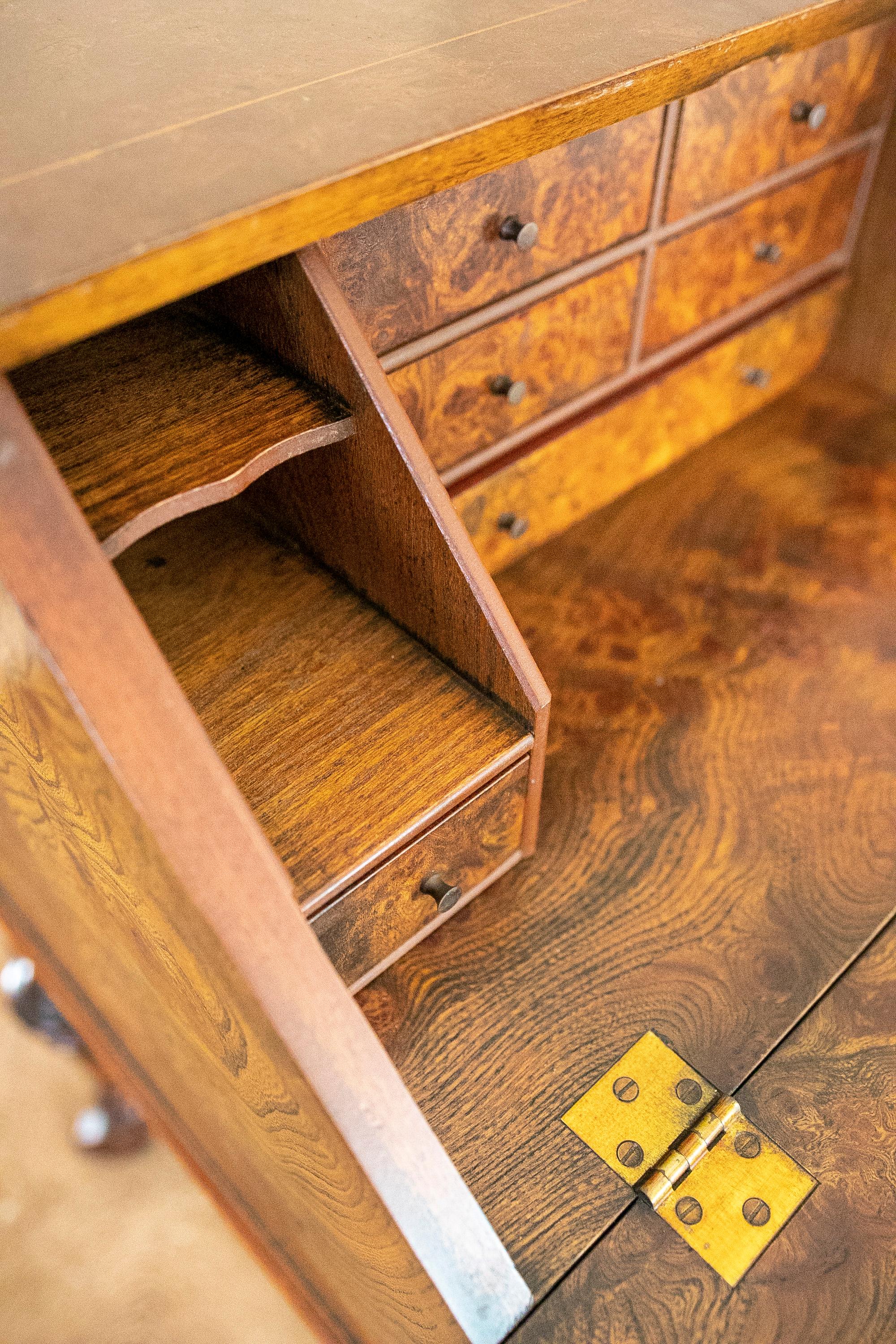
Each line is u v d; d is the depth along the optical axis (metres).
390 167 0.49
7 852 0.78
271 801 0.63
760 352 1.13
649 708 0.87
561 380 0.91
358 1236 0.56
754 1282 0.56
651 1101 0.63
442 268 0.72
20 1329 1.65
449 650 0.70
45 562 0.39
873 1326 0.54
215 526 0.85
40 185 0.47
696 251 0.95
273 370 0.62
